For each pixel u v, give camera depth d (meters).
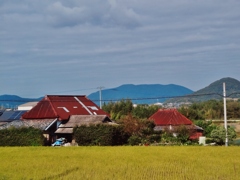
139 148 41.03
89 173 24.25
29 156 34.69
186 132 52.19
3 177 22.91
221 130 49.56
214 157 32.72
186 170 25.33
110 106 96.31
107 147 43.00
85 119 57.34
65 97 65.00
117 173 24.19
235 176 23.06
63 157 33.56
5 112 71.31
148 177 22.66
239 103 106.81
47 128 53.38
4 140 50.66
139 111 89.81
